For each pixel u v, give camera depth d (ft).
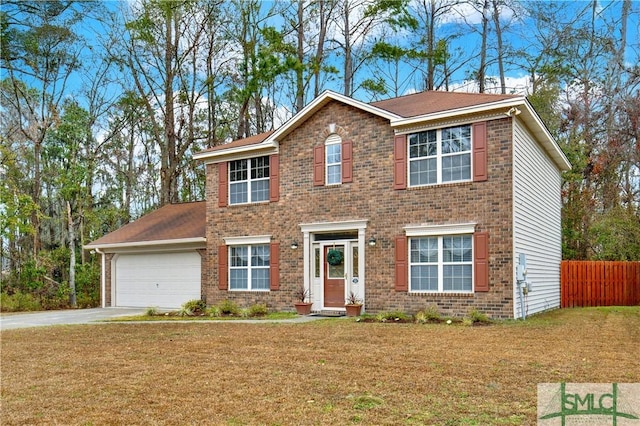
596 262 66.59
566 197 86.48
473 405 19.62
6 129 107.45
